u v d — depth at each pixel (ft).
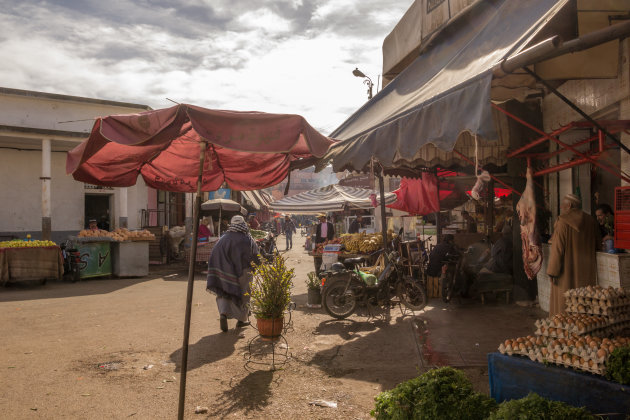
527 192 22.26
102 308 27.68
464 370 15.93
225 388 14.69
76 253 40.04
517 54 10.42
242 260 22.08
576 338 10.56
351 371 16.26
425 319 24.12
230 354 18.39
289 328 22.70
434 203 35.81
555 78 15.43
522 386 10.53
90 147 12.30
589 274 17.24
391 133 14.70
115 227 61.46
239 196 97.45
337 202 43.88
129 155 16.24
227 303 22.07
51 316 25.29
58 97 51.67
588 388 9.52
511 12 14.94
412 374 15.78
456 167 32.68
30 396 13.92
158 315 25.72
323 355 18.20
